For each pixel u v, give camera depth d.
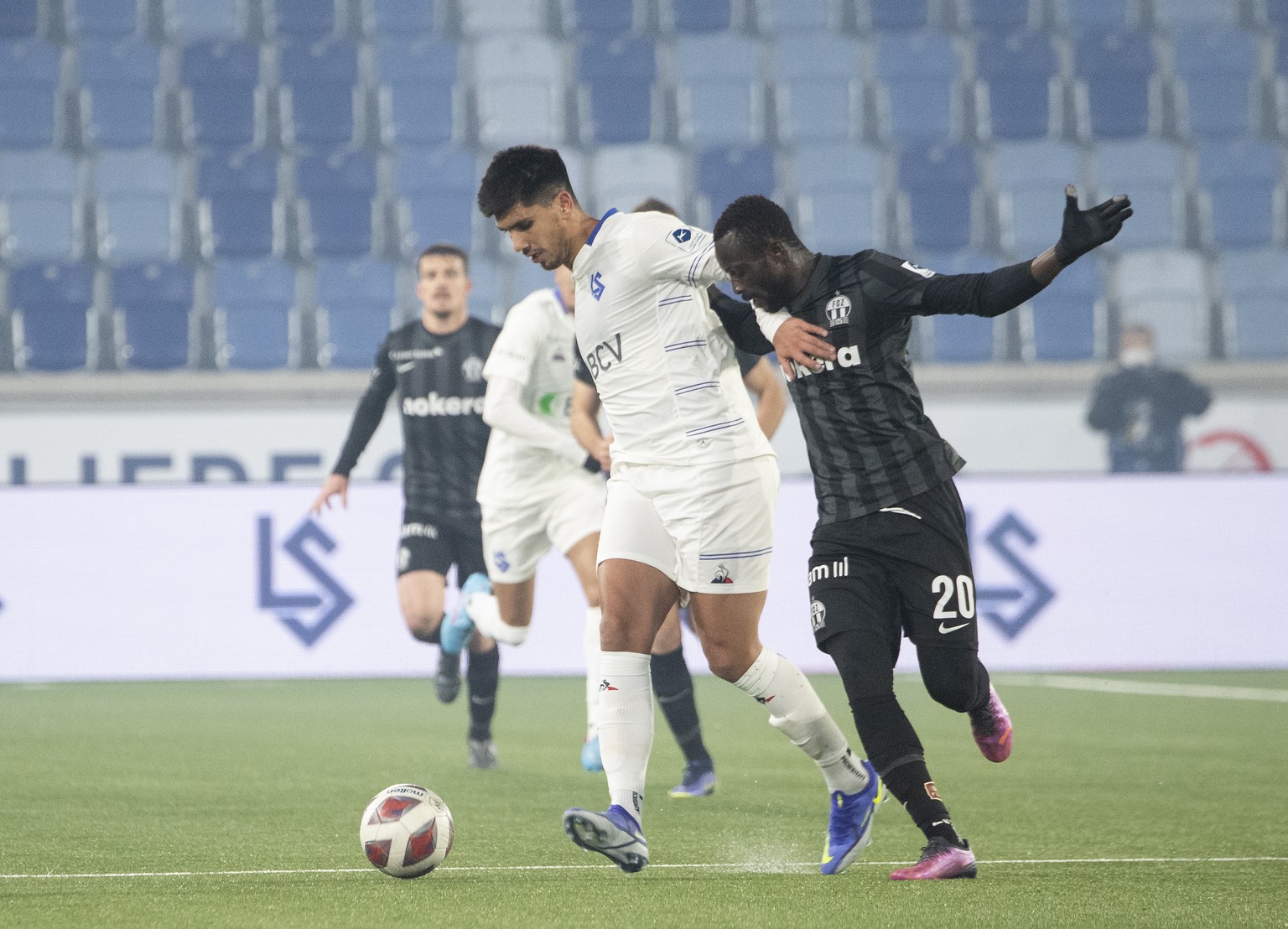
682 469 12.99
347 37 60.59
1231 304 53.34
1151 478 36.91
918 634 12.53
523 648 35.81
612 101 58.31
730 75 59.06
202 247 54.19
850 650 12.43
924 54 59.47
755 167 56.28
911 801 12.38
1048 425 45.03
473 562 24.05
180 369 49.81
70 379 43.88
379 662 35.16
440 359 23.81
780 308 12.66
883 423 12.47
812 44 59.44
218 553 35.22
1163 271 53.56
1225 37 60.47
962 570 12.55
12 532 34.97
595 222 13.20
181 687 34.09
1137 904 11.27
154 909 11.13
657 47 59.72
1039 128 58.75
